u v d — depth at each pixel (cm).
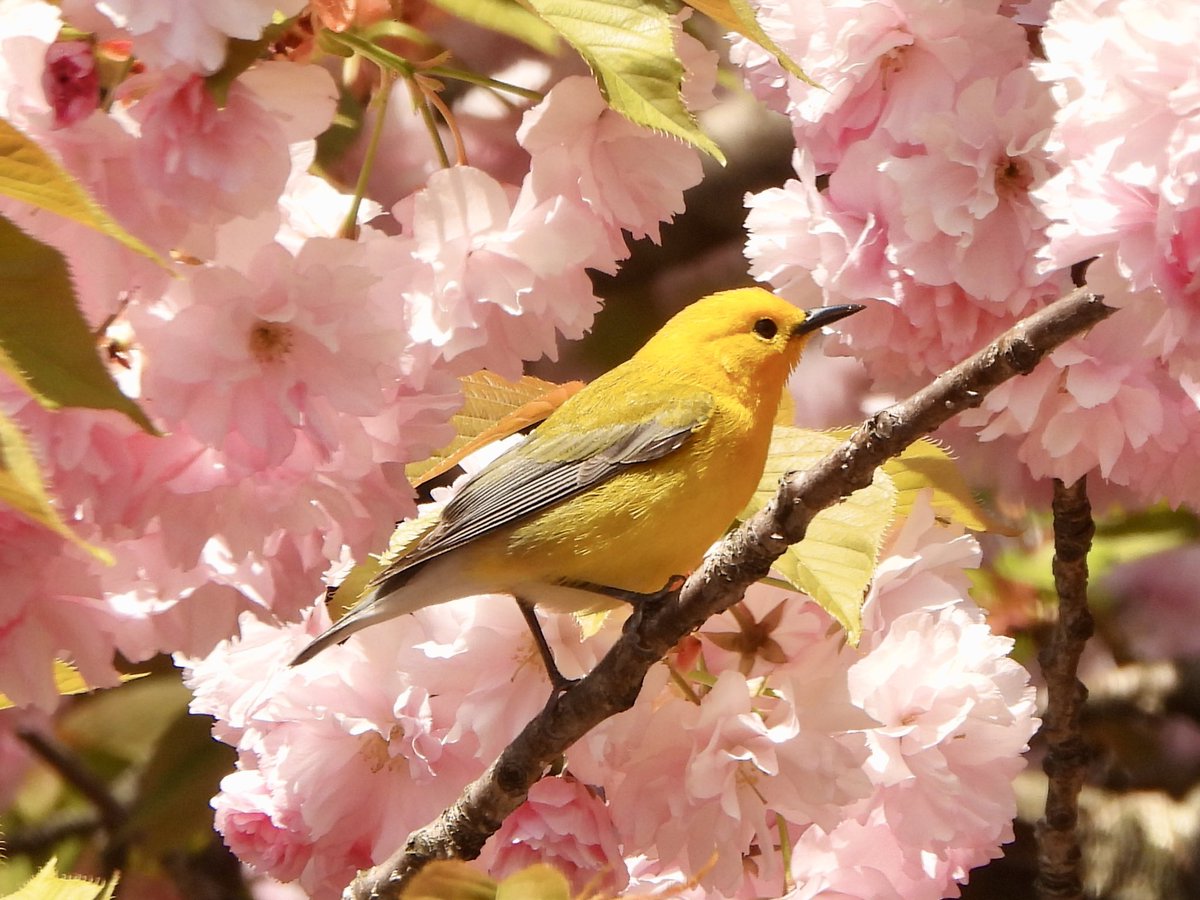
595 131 328
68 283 321
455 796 331
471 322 327
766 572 327
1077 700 337
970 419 332
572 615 333
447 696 331
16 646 325
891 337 332
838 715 329
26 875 349
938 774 330
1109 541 351
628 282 355
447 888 322
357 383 324
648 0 325
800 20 331
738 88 342
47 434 323
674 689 331
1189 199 325
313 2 327
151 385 324
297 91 324
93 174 323
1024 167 330
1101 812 352
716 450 333
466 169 327
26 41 323
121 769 354
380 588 332
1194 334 325
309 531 325
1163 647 354
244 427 324
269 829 332
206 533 325
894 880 332
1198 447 332
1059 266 326
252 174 323
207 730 347
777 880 331
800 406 351
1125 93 325
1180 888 351
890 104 331
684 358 334
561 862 329
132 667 344
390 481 326
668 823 329
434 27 338
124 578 326
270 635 333
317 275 324
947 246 330
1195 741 353
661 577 333
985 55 331
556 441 333
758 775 329
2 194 321
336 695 331
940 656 330
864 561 329
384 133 345
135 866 350
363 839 331
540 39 336
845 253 332
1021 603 348
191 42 322
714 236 355
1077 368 330
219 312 324
